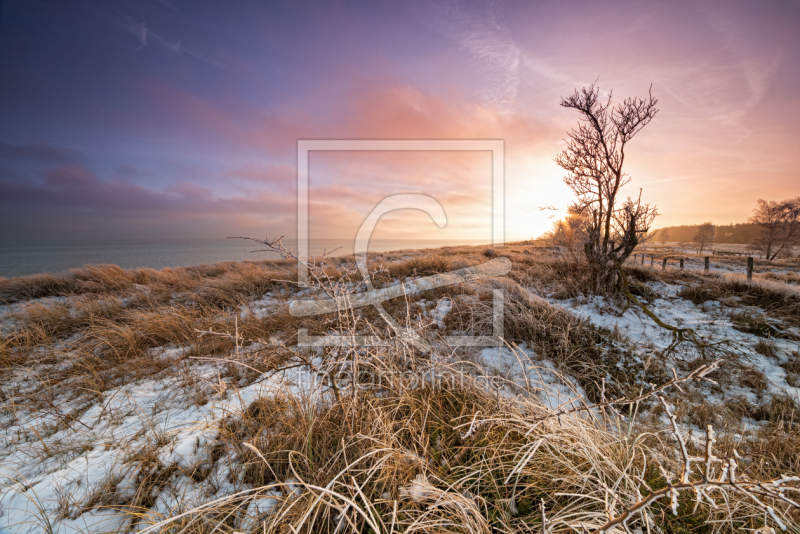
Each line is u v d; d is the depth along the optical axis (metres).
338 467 2.07
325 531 1.73
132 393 3.20
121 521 1.86
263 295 7.45
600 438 2.29
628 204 7.03
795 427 3.00
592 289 7.57
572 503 1.77
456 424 2.54
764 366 4.36
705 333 5.39
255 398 3.03
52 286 7.61
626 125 7.09
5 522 1.83
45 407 2.97
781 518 1.70
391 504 1.82
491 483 2.02
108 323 4.75
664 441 2.59
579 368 4.10
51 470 2.23
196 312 5.35
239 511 1.84
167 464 2.20
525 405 2.63
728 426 2.97
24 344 4.27
